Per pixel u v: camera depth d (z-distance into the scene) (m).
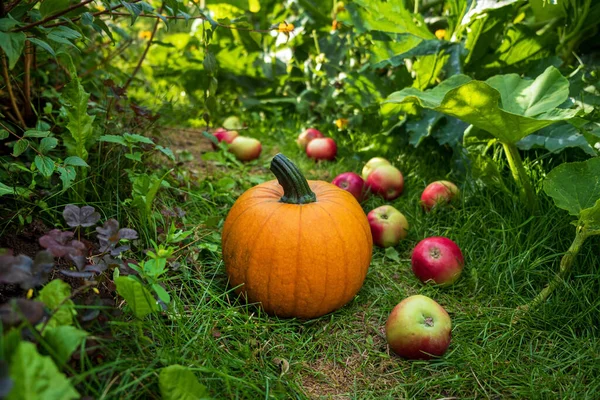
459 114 0.70
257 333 0.60
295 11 1.41
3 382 0.28
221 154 1.08
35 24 0.54
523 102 0.75
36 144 0.69
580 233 0.65
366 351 0.61
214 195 0.88
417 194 0.92
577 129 0.76
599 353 0.58
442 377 0.56
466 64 1.02
